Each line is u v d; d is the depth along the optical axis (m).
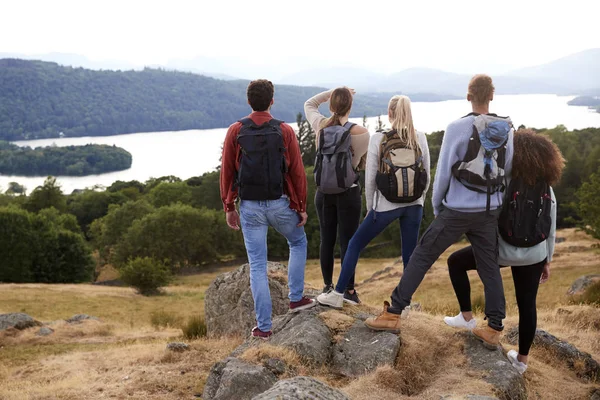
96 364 7.47
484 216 3.55
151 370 5.77
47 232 50.50
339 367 3.94
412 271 3.88
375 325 4.11
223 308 8.05
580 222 35.88
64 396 5.20
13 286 33.47
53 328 13.90
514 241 3.60
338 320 4.32
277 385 2.88
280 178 3.89
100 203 105.12
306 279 42.03
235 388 3.62
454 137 3.48
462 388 3.46
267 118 3.93
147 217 60.38
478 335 3.99
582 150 85.00
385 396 3.44
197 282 50.09
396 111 3.94
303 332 4.13
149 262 35.84
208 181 92.69
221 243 63.03
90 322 15.11
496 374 3.64
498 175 3.47
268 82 3.93
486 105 3.55
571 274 25.52
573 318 6.58
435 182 3.63
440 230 3.68
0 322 13.55
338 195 4.26
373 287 27.45
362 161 4.21
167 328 15.15
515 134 3.65
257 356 3.92
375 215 4.07
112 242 68.31
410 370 3.82
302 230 4.38
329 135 4.07
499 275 3.71
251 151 3.82
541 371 4.35
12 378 7.54
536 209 3.55
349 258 4.29
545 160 3.49
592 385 4.21
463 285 4.30
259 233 4.14
